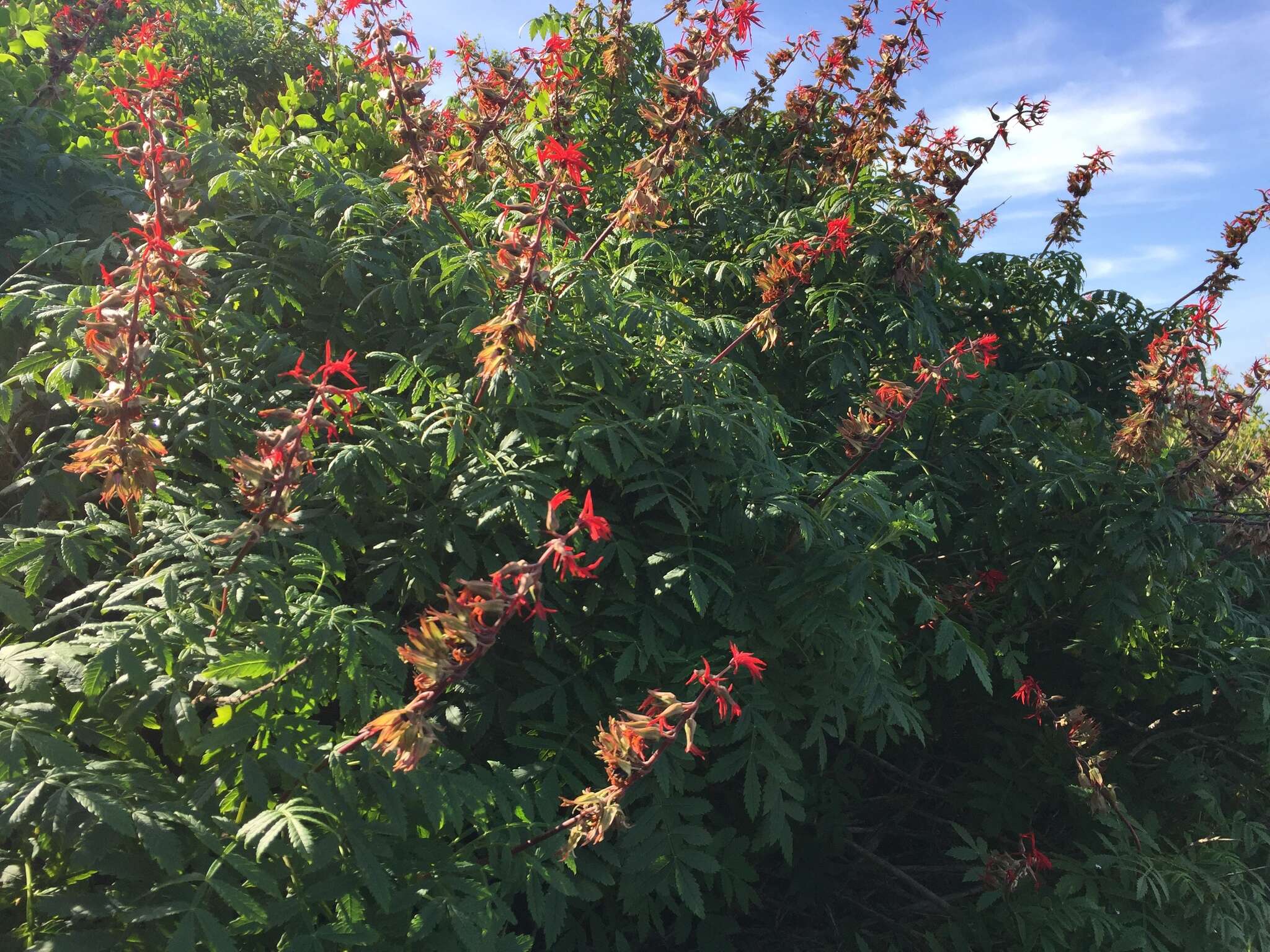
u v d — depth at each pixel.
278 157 3.35
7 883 1.65
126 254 3.06
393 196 3.36
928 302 4.33
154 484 1.82
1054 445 4.05
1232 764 4.02
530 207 2.32
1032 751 3.87
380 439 2.35
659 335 3.17
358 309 2.85
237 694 1.83
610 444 2.62
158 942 1.55
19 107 3.77
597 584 2.65
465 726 2.51
